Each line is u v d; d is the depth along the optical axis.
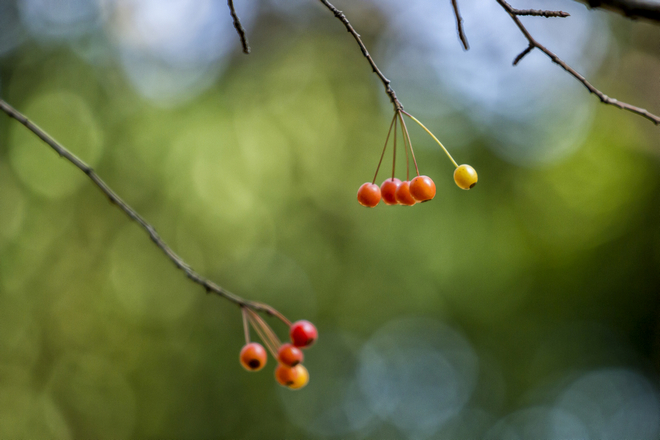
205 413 6.25
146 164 6.07
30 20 5.89
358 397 7.43
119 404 5.75
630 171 6.86
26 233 5.38
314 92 7.12
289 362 1.68
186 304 6.33
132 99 6.23
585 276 7.35
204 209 6.29
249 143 6.61
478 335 7.68
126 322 5.90
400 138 7.36
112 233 5.87
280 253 6.81
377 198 1.50
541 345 7.54
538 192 7.31
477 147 7.38
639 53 6.74
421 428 7.67
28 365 5.32
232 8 1.29
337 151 7.01
